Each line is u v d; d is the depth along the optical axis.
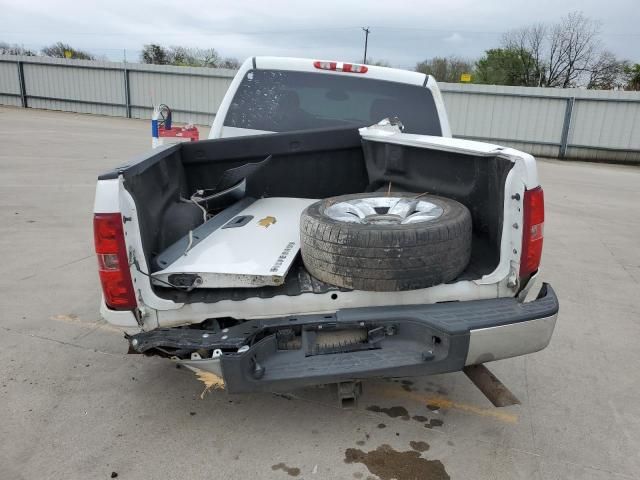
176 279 2.63
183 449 2.75
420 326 2.51
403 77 4.29
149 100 23.88
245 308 2.62
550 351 3.97
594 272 5.92
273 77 4.40
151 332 2.59
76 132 17.91
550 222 8.46
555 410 3.20
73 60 24.66
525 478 2.59
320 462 2.67
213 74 22.41
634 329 4.40
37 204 8.12
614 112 17.92
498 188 2.76
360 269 2.51
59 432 2.86
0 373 3.43
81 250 6.00
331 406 3.17
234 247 2.93
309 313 2.63
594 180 13.83
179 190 3.59
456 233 2.59
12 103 26.62
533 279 2.82
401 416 3.09
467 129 19.61
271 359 2.50
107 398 3.20
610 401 3.31
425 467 2.65
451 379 3.54
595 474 2.63
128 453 2.71
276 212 3.56
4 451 2.69
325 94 4.40
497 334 2.49
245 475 2.57
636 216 9.22
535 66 38.44
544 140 18.88
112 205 2.42
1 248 5.97
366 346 2.54
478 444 2.85
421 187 3.36
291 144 3.83
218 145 3.76
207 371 2.44
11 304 4.49
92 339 3.94
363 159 4.00
